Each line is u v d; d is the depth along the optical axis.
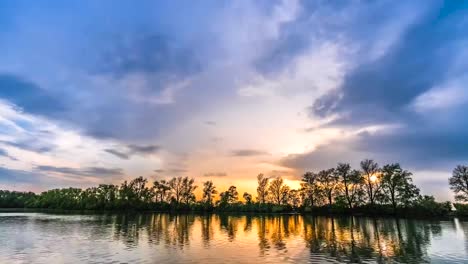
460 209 107.00
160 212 161.25
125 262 28.42
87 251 34.06
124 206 171.50
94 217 102.94
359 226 70.75
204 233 54.53
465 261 30.31
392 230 60.94
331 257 31.70
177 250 35.16
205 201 180.38
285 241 43.78
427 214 106.12
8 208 194.88
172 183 182.25
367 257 31.91
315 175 136.25
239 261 29.33
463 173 101.50
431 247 38.59
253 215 134.25
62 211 163.00
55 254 32.22
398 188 108.81
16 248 35.94
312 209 134.25
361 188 118.56
